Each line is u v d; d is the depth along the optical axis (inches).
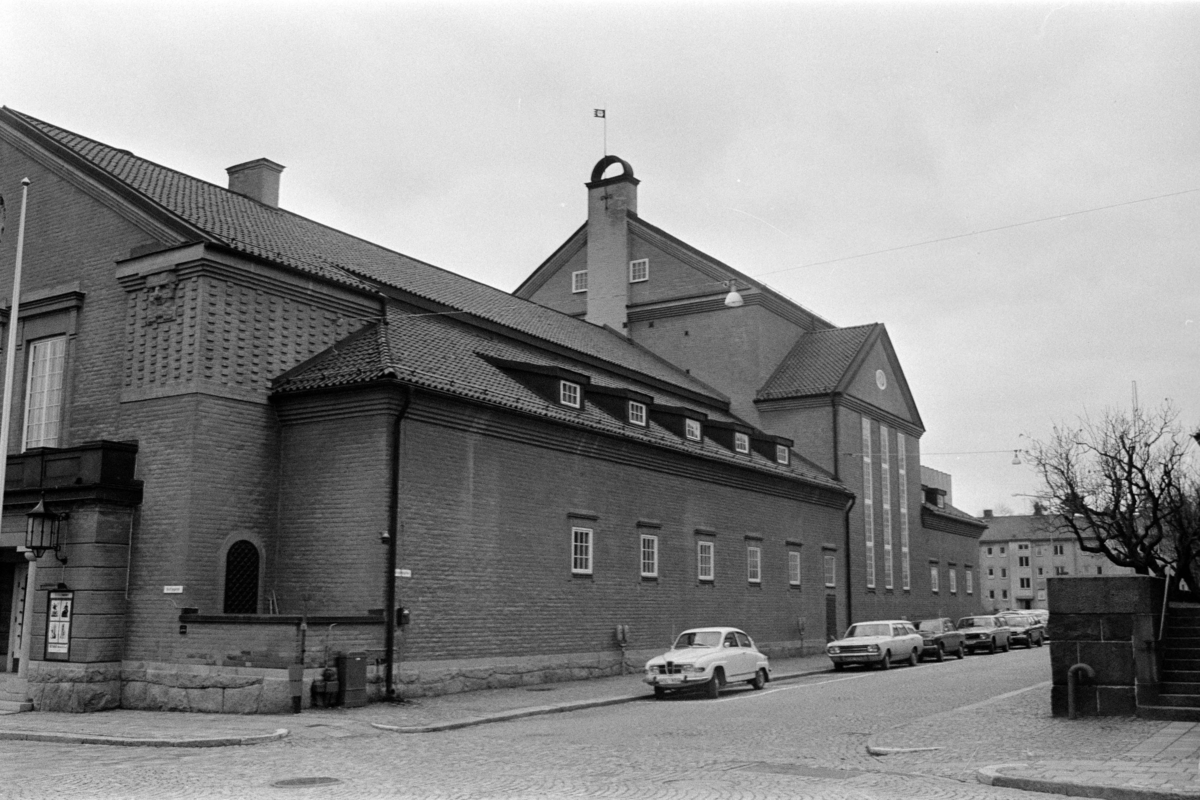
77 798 452.4
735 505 1408.7
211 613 866.1
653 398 1381.6
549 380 1103.6
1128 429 1624.0
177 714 805.2
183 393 880.3
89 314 972.6
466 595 957.2
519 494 1037.2
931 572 2049.7
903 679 1126.4
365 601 877.8
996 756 554.9
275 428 945.5
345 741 664.4
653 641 1206.3
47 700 847.7
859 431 1779.0
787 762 556.1
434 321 1171.3
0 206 1071.6
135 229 956.0
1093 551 1535.4
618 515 1177.4
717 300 1754.4
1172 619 794.2
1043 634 2048.5
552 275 1940.2
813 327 1924.2
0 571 975.0
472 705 842.8
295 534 925.2
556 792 461.4
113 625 863.1
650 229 1836.9
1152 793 443.2
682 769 530.9
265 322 944.3
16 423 1003.9
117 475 879.7
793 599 1519.4
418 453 926.4
